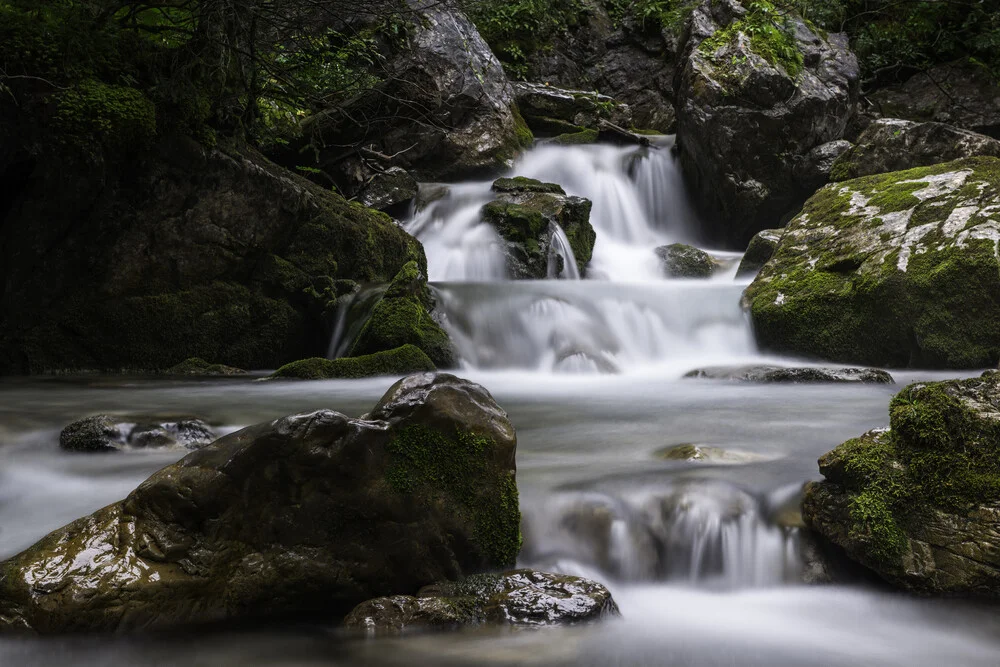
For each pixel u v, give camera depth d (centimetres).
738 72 1494
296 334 1055
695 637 320
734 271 1397
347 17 1426
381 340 924
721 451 474
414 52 1505
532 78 1975
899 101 1847
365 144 1516
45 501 407
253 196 1006
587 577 364
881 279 936
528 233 1300
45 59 847
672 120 1955
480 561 355
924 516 362
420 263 1202
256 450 336
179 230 966
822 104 1495
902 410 385
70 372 938
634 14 2122
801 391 743
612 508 385
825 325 972
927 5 1927
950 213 973
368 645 308
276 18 1048
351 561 340
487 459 355
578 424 587
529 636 314
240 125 1056
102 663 298
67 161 863
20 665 295
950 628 332
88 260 925
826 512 377
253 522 336
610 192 1597
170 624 319
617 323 1027
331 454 338
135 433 505
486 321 991
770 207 1511
